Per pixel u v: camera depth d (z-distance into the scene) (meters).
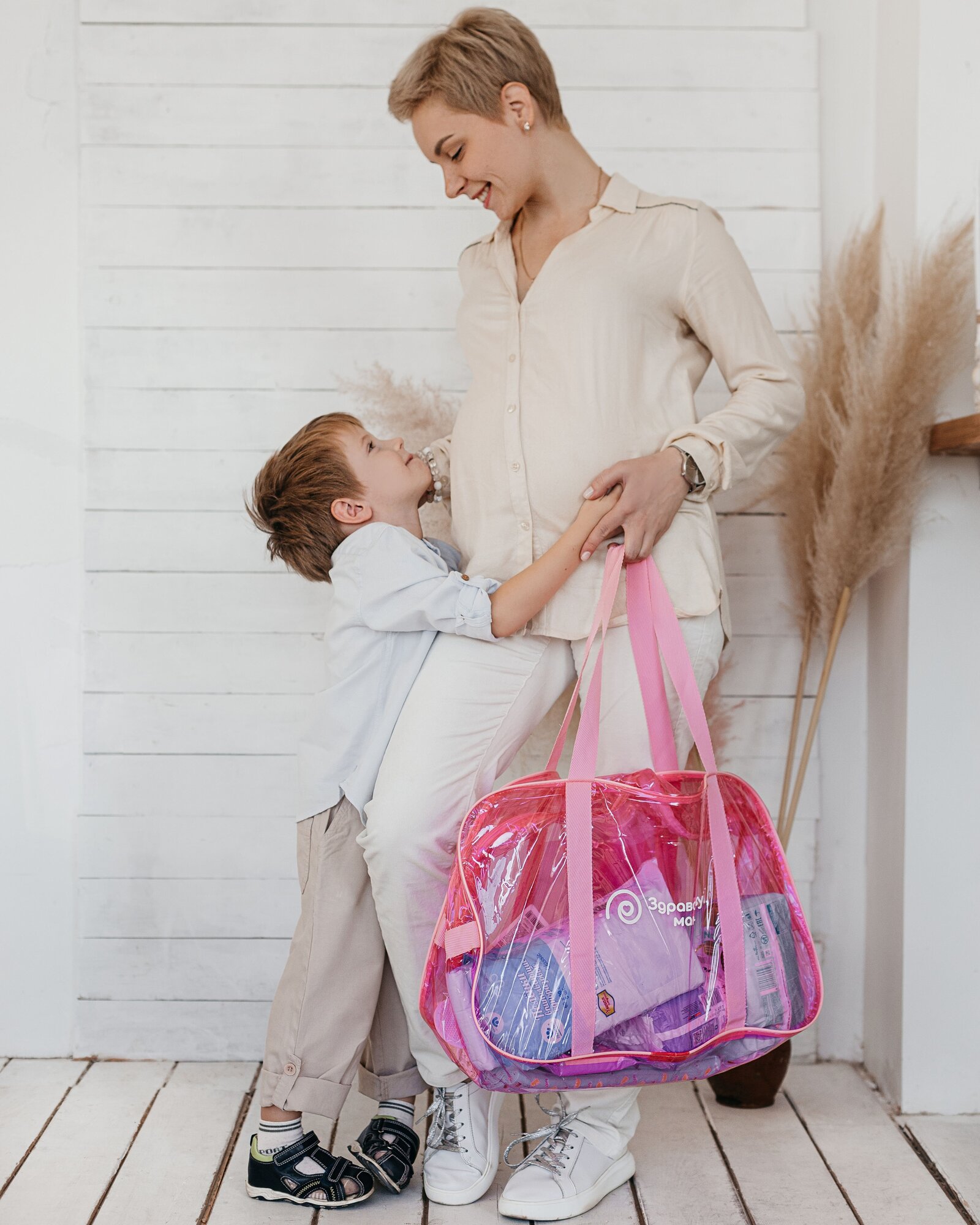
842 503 1.76
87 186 1.99
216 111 2.00
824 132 2.04
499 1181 1.58
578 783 1.38
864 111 2.03
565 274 1.51
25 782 2.02
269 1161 1.50
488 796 1.40
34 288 2.01
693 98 2.01
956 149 1.80
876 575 1.99
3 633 2.02
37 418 2.02
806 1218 1.47
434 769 1.49
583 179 1.57
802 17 2.00
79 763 2.03
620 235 1.51
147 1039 2.03
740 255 1.54
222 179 2.00
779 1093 1.89
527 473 1.51
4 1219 1.46
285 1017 1.52
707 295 1.51
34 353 2.01
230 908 2.03
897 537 1.76
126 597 2.02
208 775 2.02
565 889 1.39
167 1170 1.60
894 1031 1.86
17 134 2.00
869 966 2.00
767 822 1.48
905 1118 1.80
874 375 1.75
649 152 2.01
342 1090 1.52
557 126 1.55
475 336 1.64
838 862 2.04
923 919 1.83
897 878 1.87
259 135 2.00
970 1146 1.69
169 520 2.02
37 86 2.00
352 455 1.59
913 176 1.82
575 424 1.48
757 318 1.52
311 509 1.59
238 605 2.02
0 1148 1.66
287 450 1.62
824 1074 1.98
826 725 2.04
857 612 2.04
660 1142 1.69
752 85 2.00
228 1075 1.96
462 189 1.54
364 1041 1.54
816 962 1.45
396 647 1.55
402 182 2.01
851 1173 1.60
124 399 2.01
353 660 1.55
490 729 1.52
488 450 1.56
